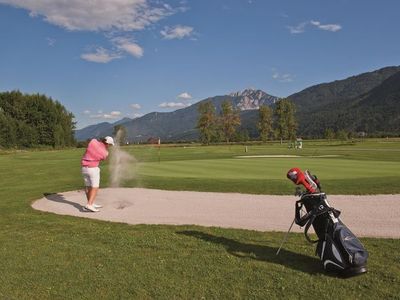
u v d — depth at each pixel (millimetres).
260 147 68688
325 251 5938
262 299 5227
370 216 9891
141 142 79500
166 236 8250
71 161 36781
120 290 5621
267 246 7387
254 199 12609
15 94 97500
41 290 5699
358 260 5691
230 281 5770
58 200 13797
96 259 6879
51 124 98812
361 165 23406
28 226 9609
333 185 14148
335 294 5277
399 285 5457
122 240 8000
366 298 5148
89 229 9156
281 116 101500
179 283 5762
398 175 17562
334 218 6039
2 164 33500
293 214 10430
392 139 98438
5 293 5629
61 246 7715
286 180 16172
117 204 12805
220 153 44844
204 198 13125
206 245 7508
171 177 18516
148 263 6582
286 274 5965
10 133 88125
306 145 72438
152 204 12523
